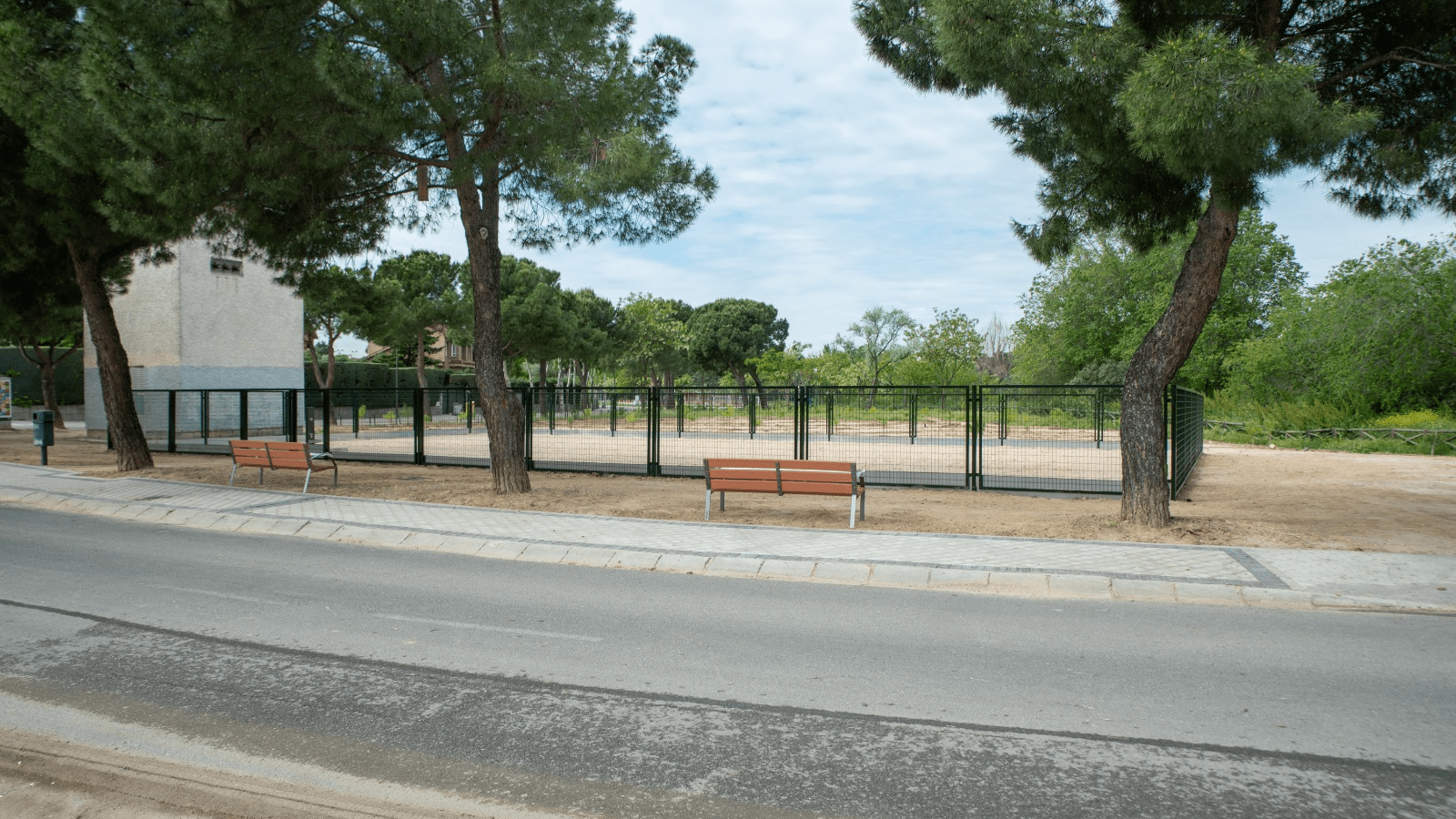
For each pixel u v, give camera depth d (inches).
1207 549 320.8
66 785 129.6
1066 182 406.9
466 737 149.8
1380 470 667.4
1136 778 135.0
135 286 929.5
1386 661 199.2
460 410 1688.0
